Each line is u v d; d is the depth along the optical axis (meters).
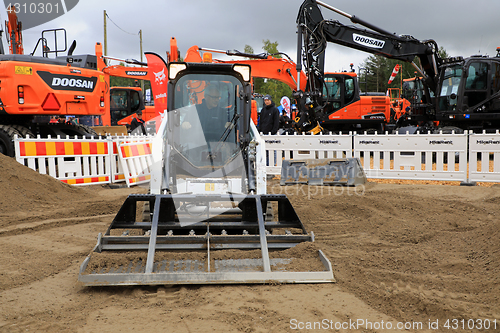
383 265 4.09
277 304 3.20
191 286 3.52
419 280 3.67
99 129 14.76
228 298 3.29
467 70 14.06
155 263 3.70
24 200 6.90
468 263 4.04
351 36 14.45
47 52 10.83
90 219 6.29
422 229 5.53
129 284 3.39
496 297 3.25
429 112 16.69
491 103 14.17
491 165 12.23
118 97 20.91
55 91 9.77
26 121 10.42
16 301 3.28
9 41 10.51
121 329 2.81
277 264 3.79
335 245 4.89
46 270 4.01
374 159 10.64
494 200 7.52
